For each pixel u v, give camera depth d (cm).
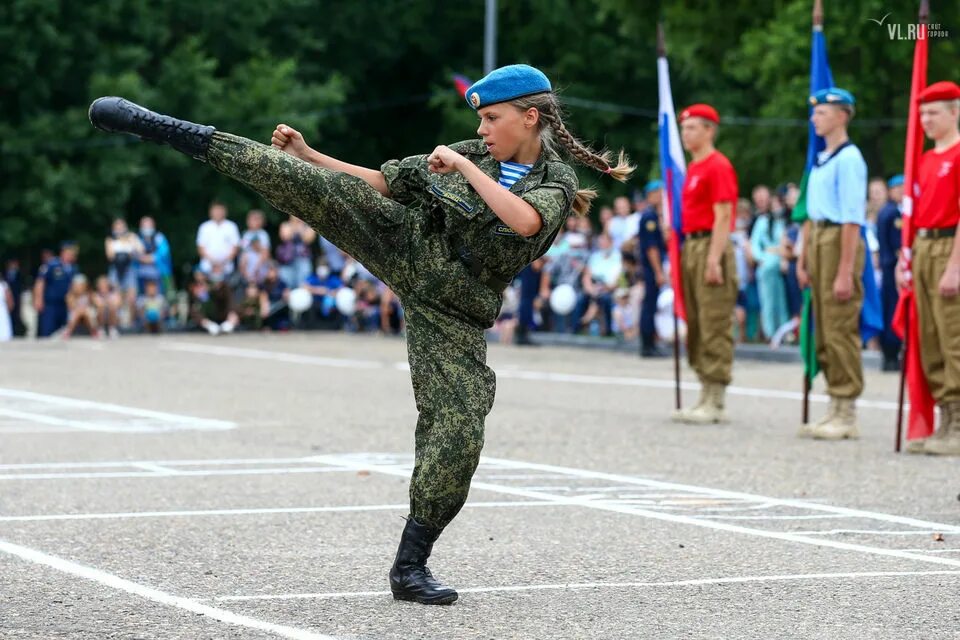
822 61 1816
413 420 1941
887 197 2738
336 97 5944
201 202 5962
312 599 897
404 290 854
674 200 1938
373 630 816
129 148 5506
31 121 5341
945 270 1603
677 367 1948
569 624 835
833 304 1745
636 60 6419
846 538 1120
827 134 1750
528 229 815
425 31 6550
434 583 884
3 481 1391
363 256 845
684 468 1504
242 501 1283
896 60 4234
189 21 5906
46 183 5225
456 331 854
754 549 1072
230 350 3300
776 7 4569
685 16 4847
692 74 5850
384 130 6862
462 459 856
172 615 853
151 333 3959
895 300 2683
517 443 1703
